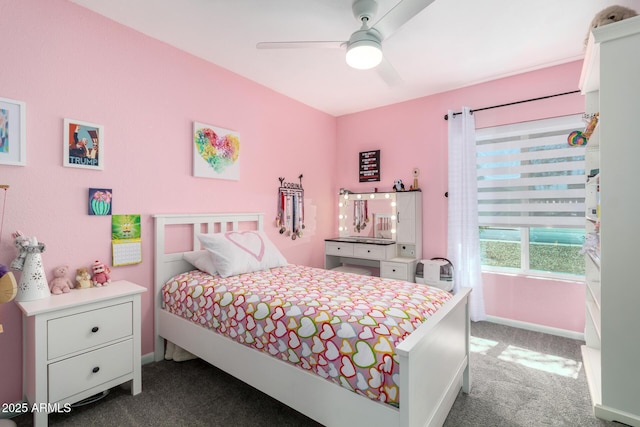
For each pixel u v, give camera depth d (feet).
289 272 8.02
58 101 6.28
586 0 6.31
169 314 7.38
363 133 13.28
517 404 5.96
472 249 10.23
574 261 9.57
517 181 9.96
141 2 6.43
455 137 10.79
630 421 5.22
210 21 7.08
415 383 3.94
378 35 6.12
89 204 6.70
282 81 10.34
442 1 6.33
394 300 5.49
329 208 13.70
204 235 7.87
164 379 6.85
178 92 8.30
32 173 5.98
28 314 4.95
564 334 9.18
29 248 5.54
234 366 5.83
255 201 10.44
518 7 6.54
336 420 4.40
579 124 8.95
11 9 5.72
